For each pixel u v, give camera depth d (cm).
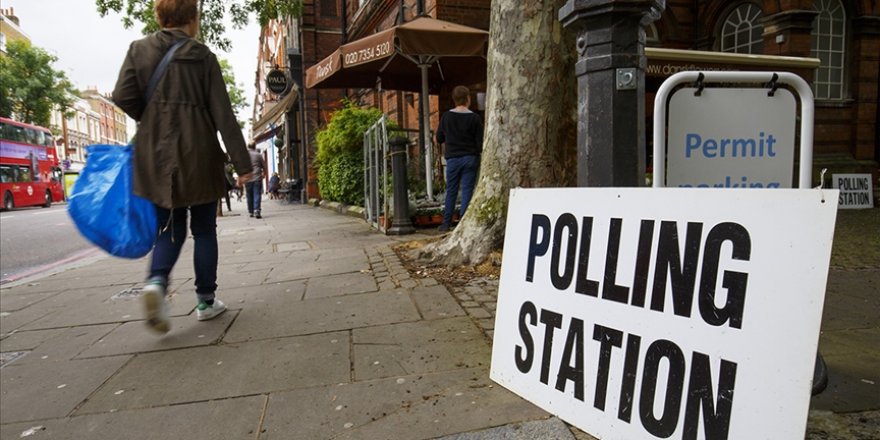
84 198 301
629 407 179
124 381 263
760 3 941
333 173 1161
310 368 263
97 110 9569
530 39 417
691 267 168
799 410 141
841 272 426
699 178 222
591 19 217
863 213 834
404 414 212
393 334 304
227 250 673
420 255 474
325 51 1836
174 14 323
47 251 967
